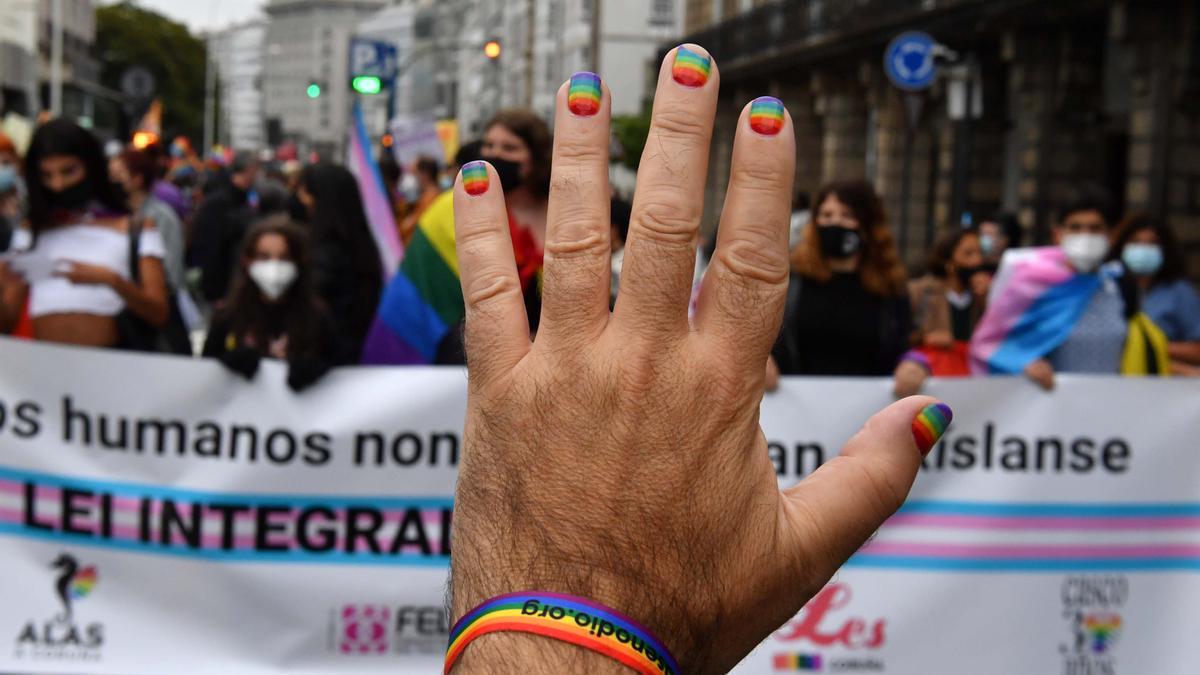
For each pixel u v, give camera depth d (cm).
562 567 90
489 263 96
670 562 90
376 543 407
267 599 404
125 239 497
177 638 402
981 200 2338
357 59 2056
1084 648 415
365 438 406
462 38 10212
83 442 403
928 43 1457
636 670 87
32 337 487
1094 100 1969
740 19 3266
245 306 462
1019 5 1855
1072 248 501
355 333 577
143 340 502
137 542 404
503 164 416
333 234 572
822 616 407
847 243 469
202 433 405
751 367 92
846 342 473
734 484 92
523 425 92
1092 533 416
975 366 524
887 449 100
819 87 2948
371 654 405
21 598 400
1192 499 419
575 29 5384
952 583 411
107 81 9644
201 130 10244
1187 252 1641
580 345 92
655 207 91
